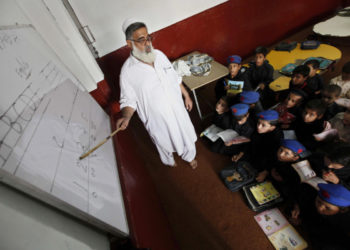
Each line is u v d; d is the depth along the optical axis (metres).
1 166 0.49
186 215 2.05
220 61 4.12
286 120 2.33
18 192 0.55
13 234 0.48
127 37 1.51
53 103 0.94
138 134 3.24
